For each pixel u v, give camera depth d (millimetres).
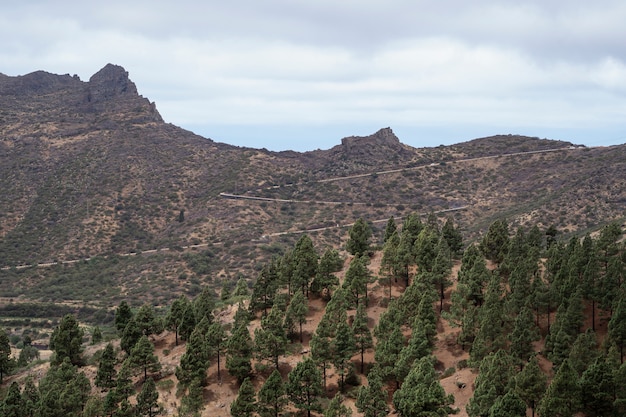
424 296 97875
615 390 73875
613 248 105562
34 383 110812
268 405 88062
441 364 96375
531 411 79688
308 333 107938
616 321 84938
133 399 99875
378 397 82312
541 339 94938
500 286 102688
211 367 103812
